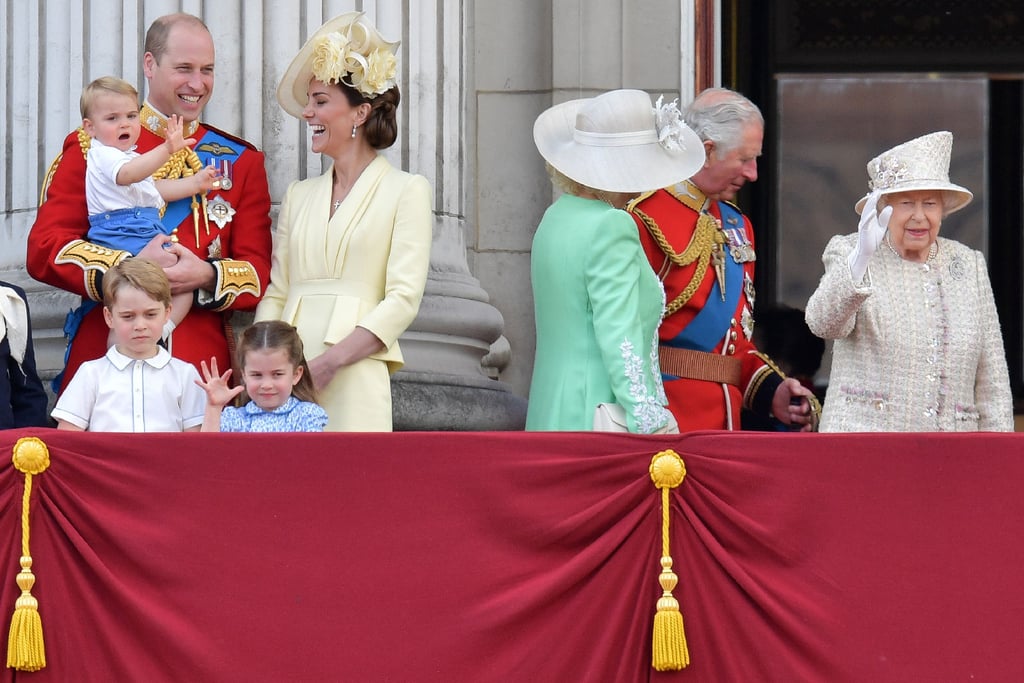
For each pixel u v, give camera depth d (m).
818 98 37.84
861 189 37.78
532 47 33.41
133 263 21.62
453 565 19.41
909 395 22.08
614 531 19.45
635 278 21.30
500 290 33.19
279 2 26.41
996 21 37.97
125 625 19.25
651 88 33.19
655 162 22.16
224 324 23.91
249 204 24.20
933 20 37.91
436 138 27.84
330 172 23.80
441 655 19.30
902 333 22.16
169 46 23.89
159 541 19.33
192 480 19.44
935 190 22.16
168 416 21.69
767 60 37.72
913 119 37.91
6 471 19.27
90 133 23.33
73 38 26.55
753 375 24.86
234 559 19.38
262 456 19.48
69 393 21.58
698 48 33.25
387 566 19.39
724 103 23.83
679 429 23.50
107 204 23.08
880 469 19.56
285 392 21.45
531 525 19.44
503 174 33.31
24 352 22.50
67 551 19.31
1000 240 38.03
